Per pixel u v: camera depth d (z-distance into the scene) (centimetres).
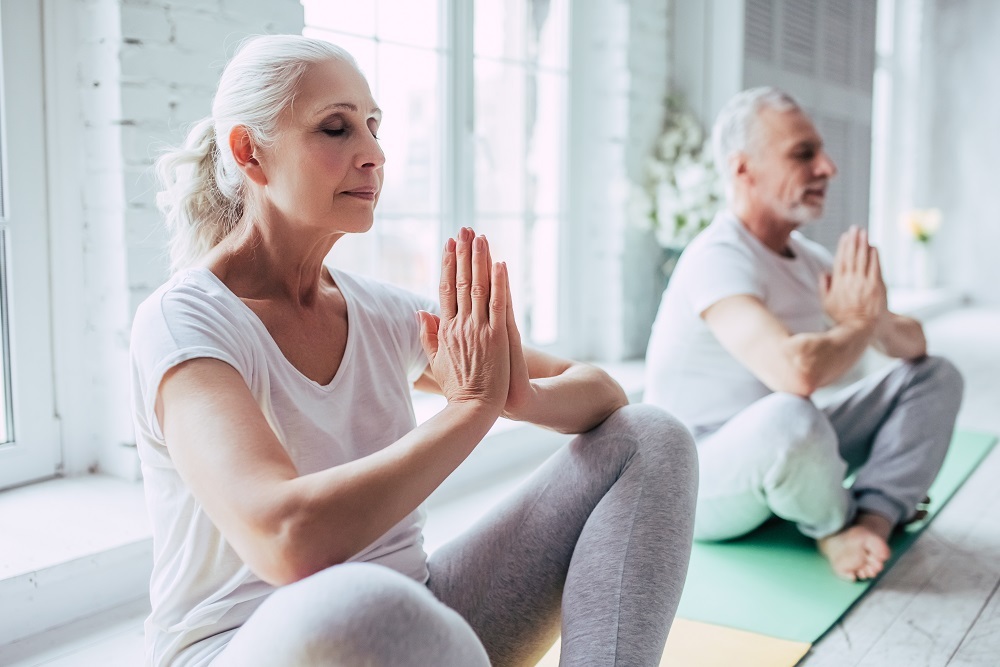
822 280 237
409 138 355
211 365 104
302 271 122
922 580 225
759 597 212
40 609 196
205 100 256
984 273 895
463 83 371
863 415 254
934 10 898
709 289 235
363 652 88
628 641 116
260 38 118
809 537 254
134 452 249
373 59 336
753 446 218
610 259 438
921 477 243
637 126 436
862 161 607
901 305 747
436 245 371
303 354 121
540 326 426
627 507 127
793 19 503
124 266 243
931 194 907
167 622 116
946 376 249
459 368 119
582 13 430
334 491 96
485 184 392
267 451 99
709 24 454
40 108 241
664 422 135
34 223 242
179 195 126
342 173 115
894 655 186
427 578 134
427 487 104
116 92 238
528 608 134
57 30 242
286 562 95
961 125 895
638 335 453
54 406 251
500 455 327
